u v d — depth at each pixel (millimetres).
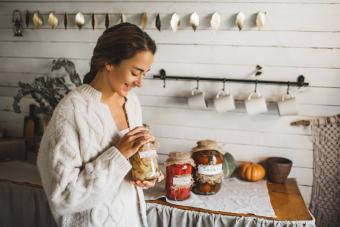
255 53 1917
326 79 1871
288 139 1992
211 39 1953
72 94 1047
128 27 972
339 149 1923
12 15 2229
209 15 1923
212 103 2043
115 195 1089
